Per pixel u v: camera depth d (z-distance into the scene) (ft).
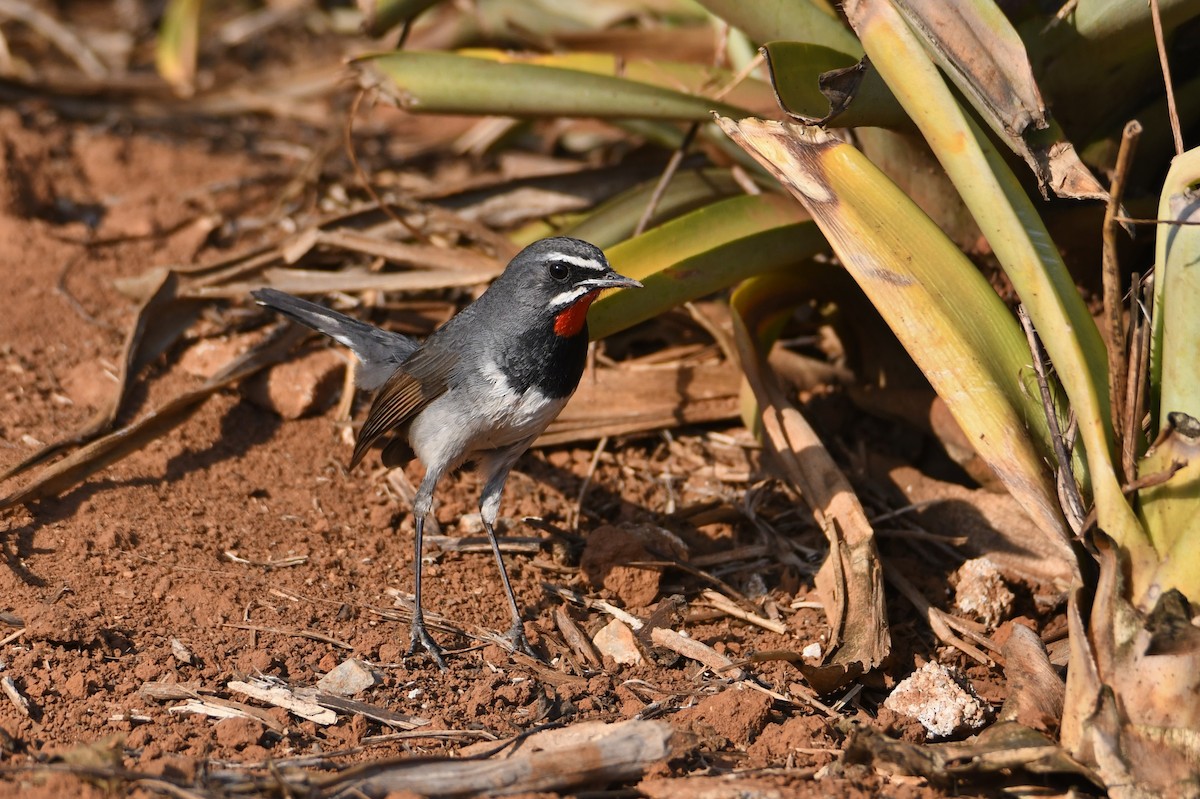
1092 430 23.82
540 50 50.31
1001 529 34.27
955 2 26.04
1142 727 22.99
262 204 51.26
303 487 37.70
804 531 35.96
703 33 46.11
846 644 29.35
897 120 29.50
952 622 31.35
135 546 33.30
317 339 42.57
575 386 33.91
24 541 32.60
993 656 30.40
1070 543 24.73
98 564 32.14
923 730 27.27
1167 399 24.41
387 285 41.63
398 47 39.42
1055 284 25.39
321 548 34.91
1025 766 24.03
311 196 50.01
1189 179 23.57
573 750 24.54
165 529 34.30
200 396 38.96
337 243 42.47
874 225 27.30
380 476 38.88
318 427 40.47
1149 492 24.17
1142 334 23.32
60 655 28.27
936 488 36.01
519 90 36.27
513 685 28.68
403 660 29.76
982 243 34.22
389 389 34.71
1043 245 25.49
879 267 26.96
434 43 57.00
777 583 34.24
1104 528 23.80
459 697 28.45
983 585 32.09
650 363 42.39
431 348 34.09
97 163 53.47
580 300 32.17
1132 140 21.50
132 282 44.06
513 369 32.53
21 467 34.42
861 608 29.91
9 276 45.27
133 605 30.73
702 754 26.37
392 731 26.94
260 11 69.97
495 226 46.19
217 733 26.12
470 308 34.53
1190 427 23.18
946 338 26.30
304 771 24.30
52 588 30.89
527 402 32.94
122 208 50.39
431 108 36.73
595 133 54.90
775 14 32.94
